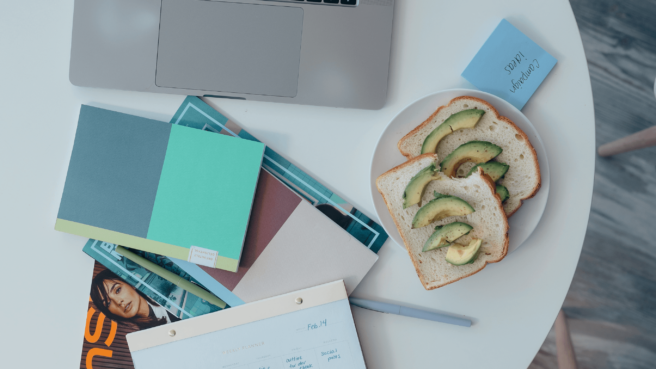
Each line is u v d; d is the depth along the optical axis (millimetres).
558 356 1026
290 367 664
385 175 664
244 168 666
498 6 688
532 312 683
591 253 1197
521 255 687
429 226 673
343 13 662
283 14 661
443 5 691
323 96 673
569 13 684
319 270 679
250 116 696
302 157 697
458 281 690
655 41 1172
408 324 689
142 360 659
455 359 685
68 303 684
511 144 661
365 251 677
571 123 680
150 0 656
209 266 662
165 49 663
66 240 688
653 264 1184
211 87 669
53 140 694
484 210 654
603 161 1197
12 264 682
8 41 691
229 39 662
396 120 670
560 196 684
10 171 689
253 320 666
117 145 664
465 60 694
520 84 676
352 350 666
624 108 1188
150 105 695
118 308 677
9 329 678
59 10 696
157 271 669
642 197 1189
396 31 691
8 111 690
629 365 1173
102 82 669
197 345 665
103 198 662
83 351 669
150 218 662
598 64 1191
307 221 679
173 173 666
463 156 647
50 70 694
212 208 665
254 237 679
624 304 1185
